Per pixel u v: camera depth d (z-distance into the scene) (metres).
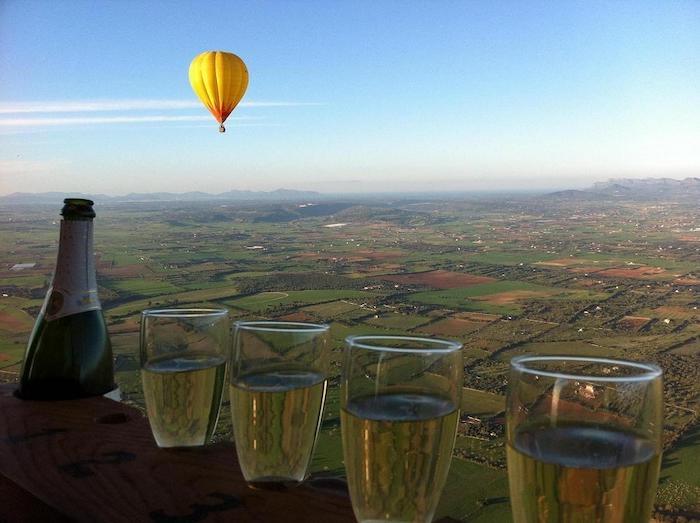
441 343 0.43
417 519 0.41
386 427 0.41
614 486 0.34
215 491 0.48
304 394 0.49
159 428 0.55
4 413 0.64
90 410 0.65
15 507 0.47
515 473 0.36
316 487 0.49
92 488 0.49
